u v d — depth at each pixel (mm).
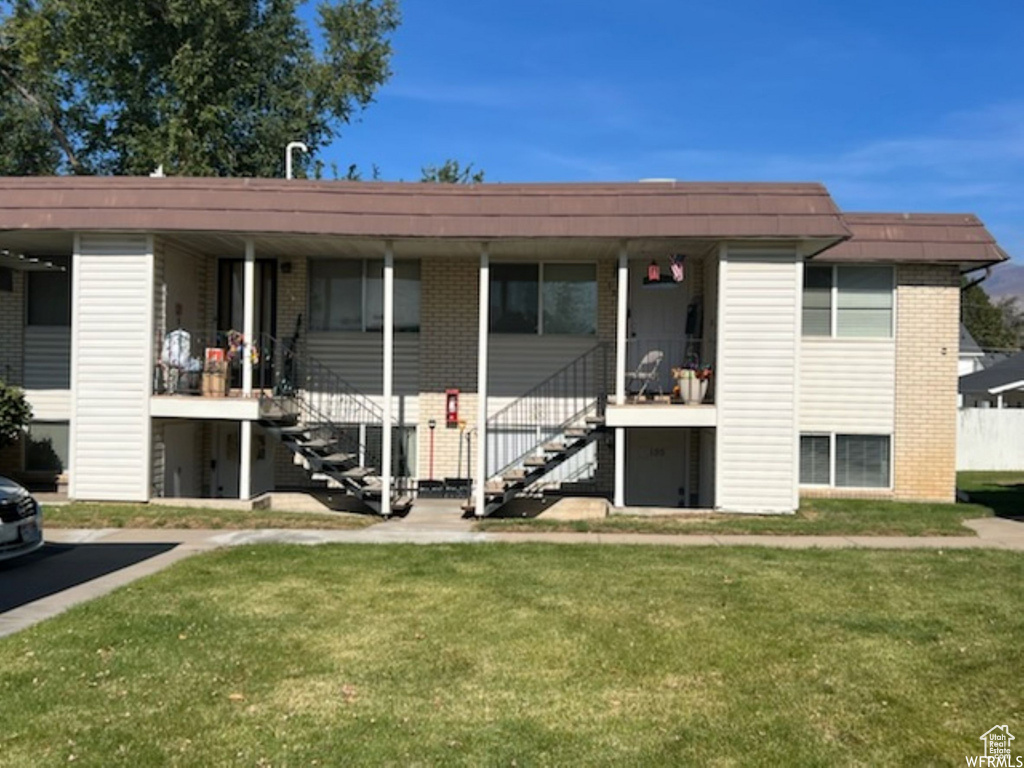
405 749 4645
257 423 13430
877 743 4773
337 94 29812
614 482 14898
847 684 5648
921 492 15602
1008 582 8500
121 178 12945
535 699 5395
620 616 7199
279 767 4422
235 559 9523
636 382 14992
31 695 5324
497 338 15141
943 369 15570
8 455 15070
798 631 6789
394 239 12859
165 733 4801
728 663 6055
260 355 14141
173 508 12641
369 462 15203
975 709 5242
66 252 14609
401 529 11844
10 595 7938
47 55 26984
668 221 12461
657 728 4961
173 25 26219
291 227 12539
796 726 4992
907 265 15562
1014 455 26656
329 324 15367
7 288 14984
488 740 4770
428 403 15133
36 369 15125
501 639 6574
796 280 12742
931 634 6711
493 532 11586
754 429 12805
